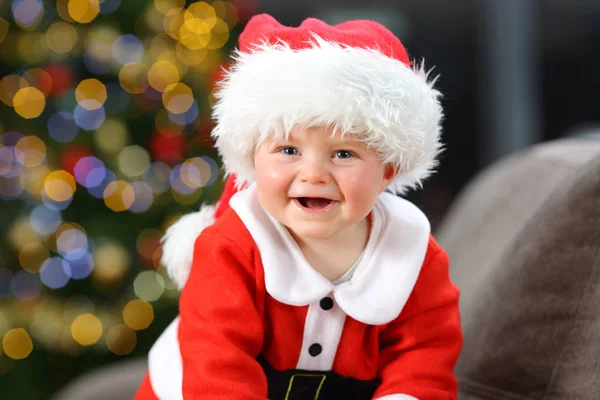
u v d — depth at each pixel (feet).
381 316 2.26
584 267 2.54
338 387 2.39
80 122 5.41
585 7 9.26
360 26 2.31
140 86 5.61
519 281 2.72
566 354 2.52
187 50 5.79
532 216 2.95
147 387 2.73
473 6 10.00
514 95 9.55
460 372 2.88
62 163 5.41
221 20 6.02
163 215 5.77
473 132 10.23
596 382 2.39
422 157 2.24
